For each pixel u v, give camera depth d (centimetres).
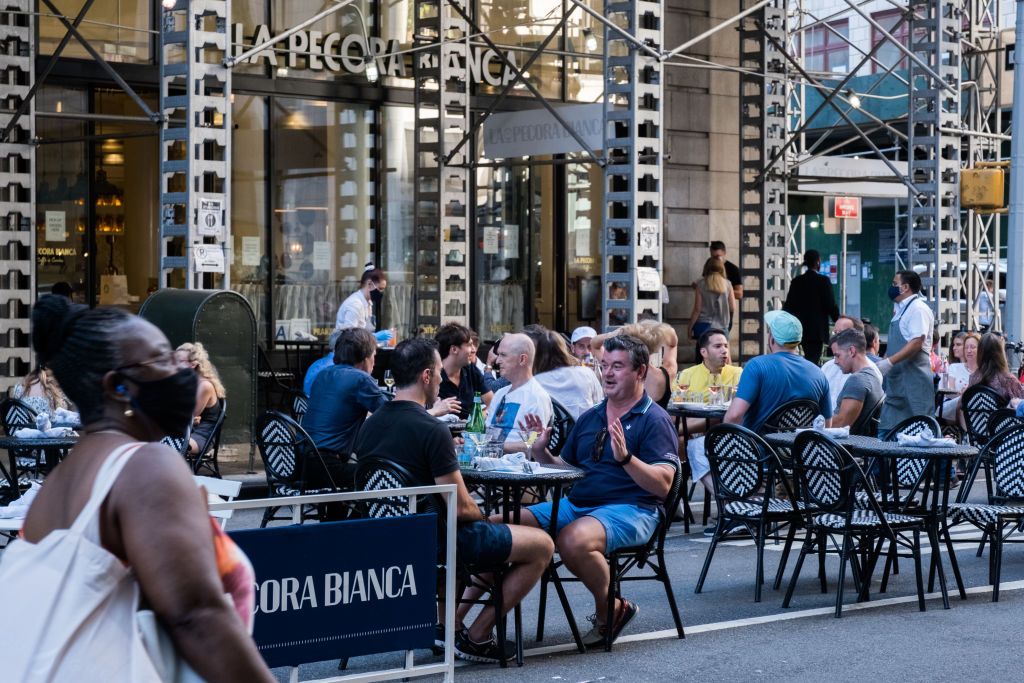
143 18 1770
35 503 265
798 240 3928
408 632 600
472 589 740
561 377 1114
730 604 874
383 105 1988
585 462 775
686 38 2195
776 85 2223
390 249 1997
